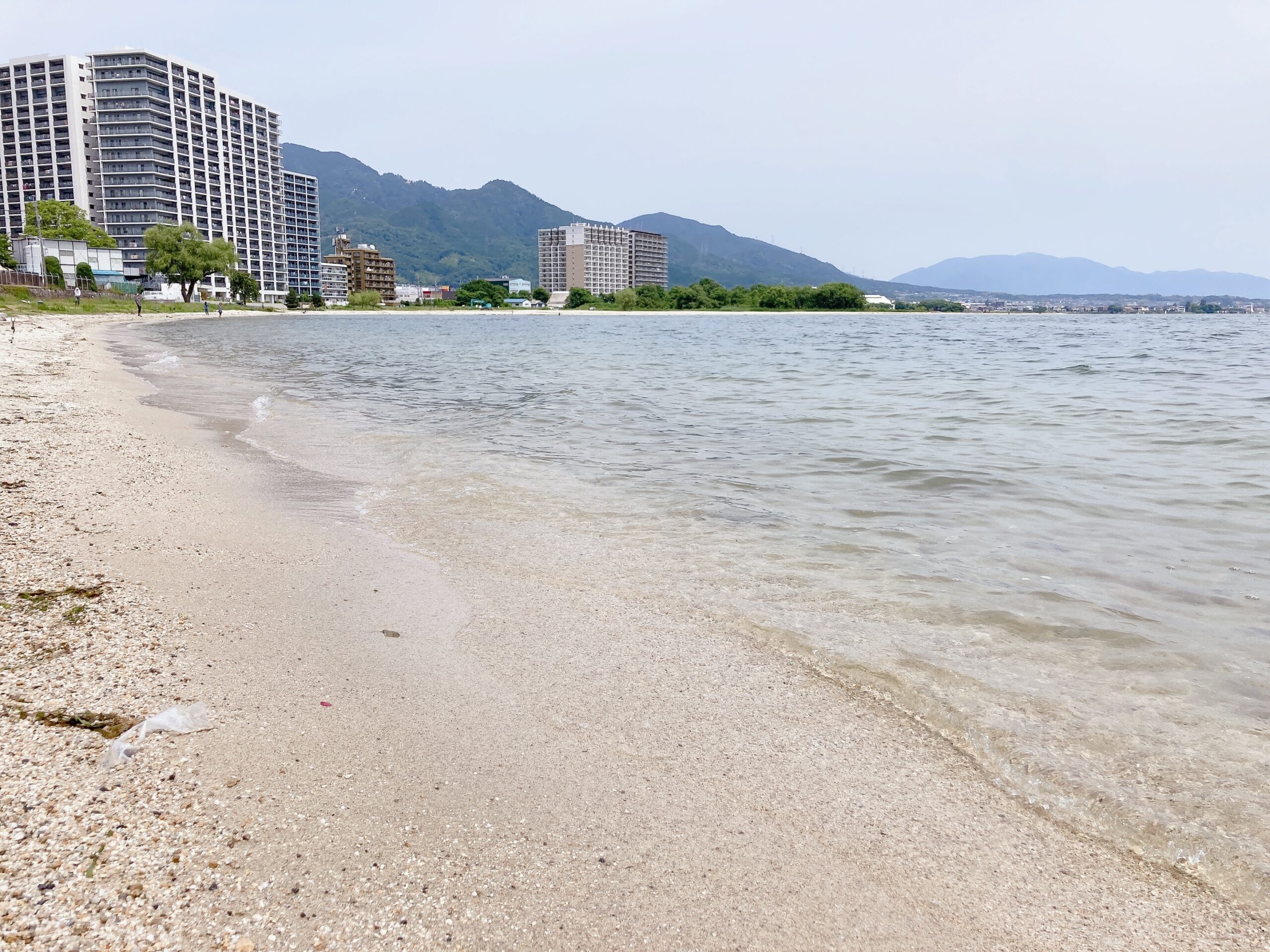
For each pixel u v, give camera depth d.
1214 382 23.02
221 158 161.00
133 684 4.24
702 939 2.65
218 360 29.77
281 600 5.61
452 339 57.25
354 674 4.53
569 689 4.42
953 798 3.48
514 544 7.12
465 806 3.34
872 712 4.21
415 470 10.30
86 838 2.98
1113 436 13.35
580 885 2.89
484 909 2.75
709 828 3.24
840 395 19.86
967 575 6.34
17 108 144.25
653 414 16.14
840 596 5.87
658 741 3.90
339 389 20.58
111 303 79.56
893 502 8.83
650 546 7.11
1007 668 4.69
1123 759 3.75
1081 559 6.77
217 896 2.74
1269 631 5.21
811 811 3.37
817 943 2.65
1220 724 4.05
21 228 147.75
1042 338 62.12
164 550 6.57
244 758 3.61
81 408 14.59
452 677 4.54
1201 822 3.29
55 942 2.49
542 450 11.94
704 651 4.93
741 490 9.37
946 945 2.66
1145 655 4.86
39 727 3.74
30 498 7.90
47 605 5.24
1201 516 8.20
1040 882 2.97
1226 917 2.80
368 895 2.79
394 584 6.05
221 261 114.94
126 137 144.88
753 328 93.69
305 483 9.38
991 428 14.23
